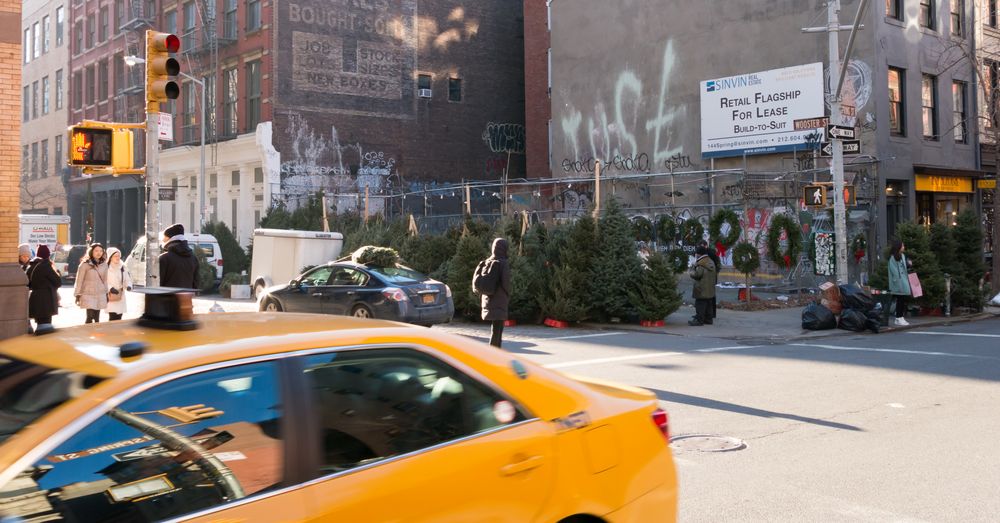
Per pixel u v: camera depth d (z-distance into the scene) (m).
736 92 26.95
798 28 25.47
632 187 30.52
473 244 18.84
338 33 36.66
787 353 13.27
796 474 6.25
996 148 22.62
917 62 25.38
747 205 24.36
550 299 17.91
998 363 11.78
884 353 13.09
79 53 50.81
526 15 38.19
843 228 17.61
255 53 36.00
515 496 3.09
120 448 2.44
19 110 12.59
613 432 3.54
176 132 41.69
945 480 6.09
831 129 17.31
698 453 6.86
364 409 2.95
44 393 2.55
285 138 35.16
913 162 25.02
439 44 39.94
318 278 16.84
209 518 2.47
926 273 19.05
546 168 37.34
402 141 38.53
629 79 30.91
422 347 3.25
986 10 28.41
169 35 10.44
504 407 3.28
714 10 27.89
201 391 2.65
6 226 12.30
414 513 2.81
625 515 3.50
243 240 36.62
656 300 17.36
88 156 10.23
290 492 2.65
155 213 10.77
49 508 2.28
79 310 23.20
